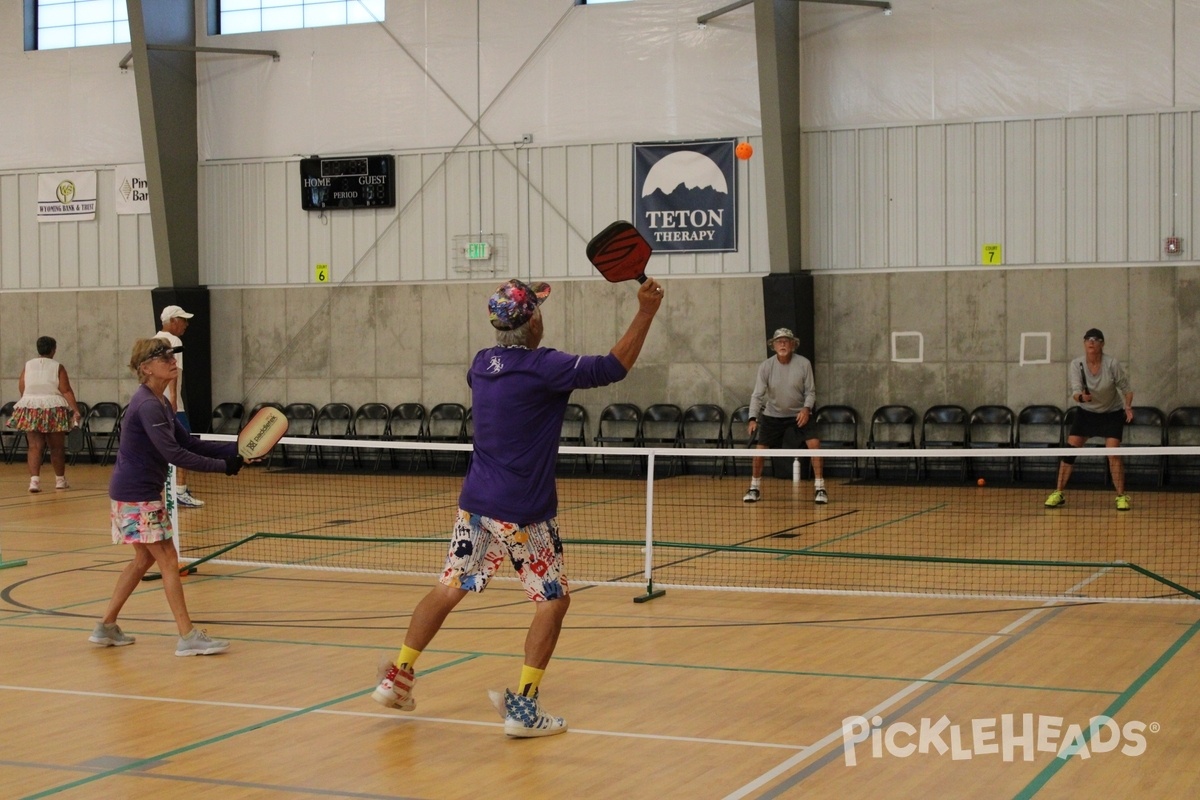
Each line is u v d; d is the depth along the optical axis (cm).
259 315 1900
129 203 1941
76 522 1253
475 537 516
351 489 1562
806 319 1633
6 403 2014
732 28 1669
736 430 1680
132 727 532
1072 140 1543
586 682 604
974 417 1580
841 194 1638
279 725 534
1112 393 1272
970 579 894
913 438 1603
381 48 1828
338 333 1869
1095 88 1531
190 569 939
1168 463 1500
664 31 1700
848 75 1627
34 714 553
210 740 511
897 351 1627
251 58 1880
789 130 1608
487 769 471
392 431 1819
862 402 1645
